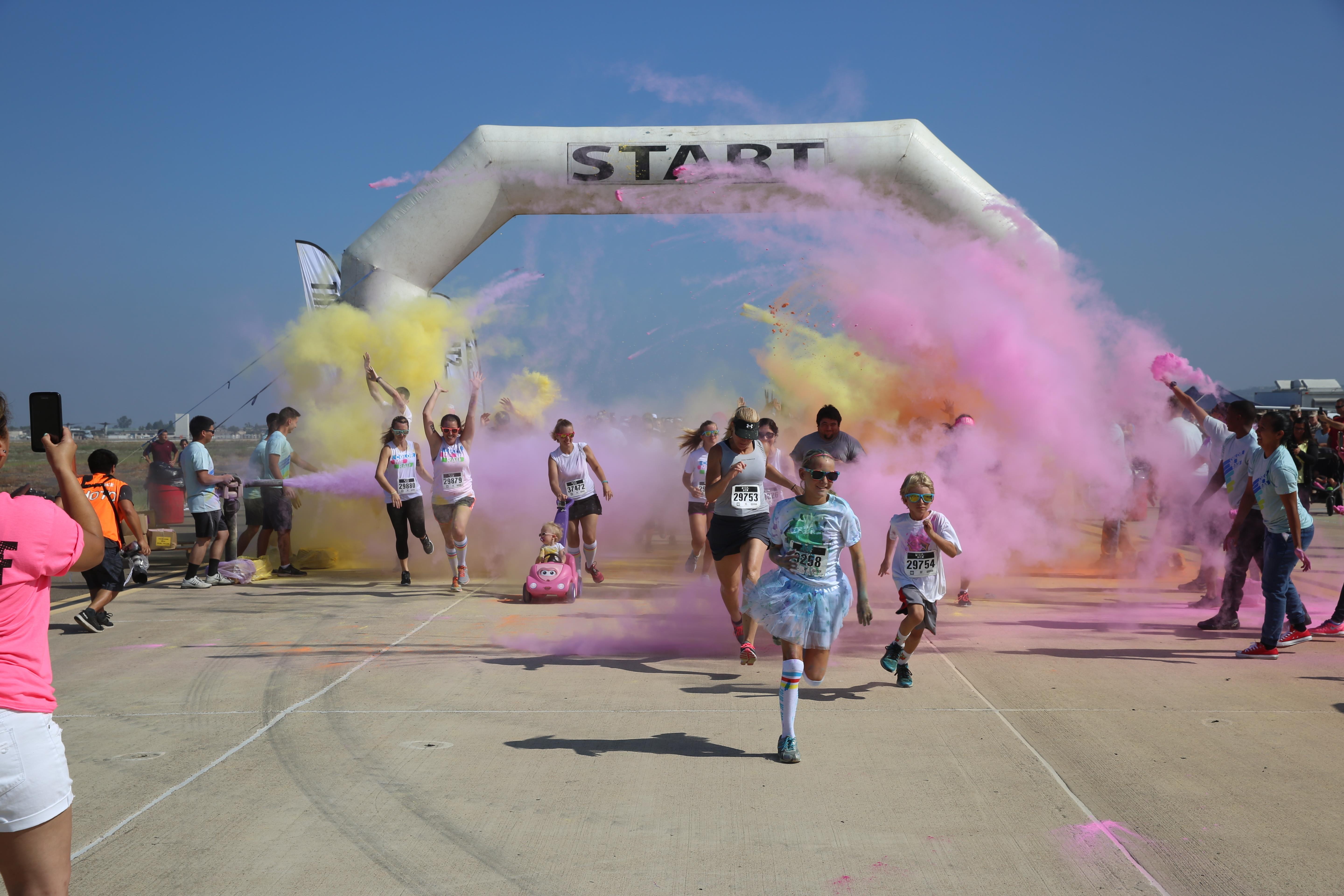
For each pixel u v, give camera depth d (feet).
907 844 12.10
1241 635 24.62
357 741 16.26
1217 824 12.61
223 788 14.06
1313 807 13.15
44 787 8.30
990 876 11.21
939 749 15.71
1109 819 12.80
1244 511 24.41
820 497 16.14
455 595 31.76
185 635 25.09
